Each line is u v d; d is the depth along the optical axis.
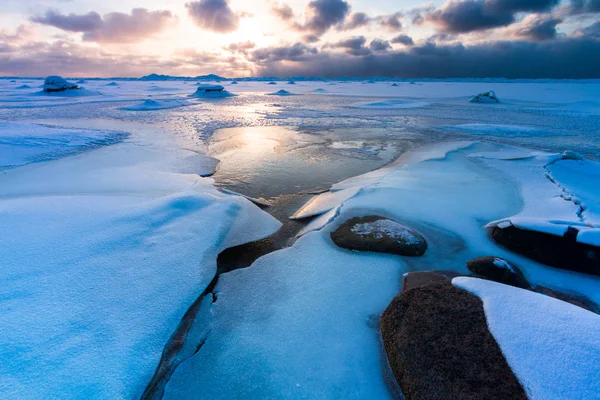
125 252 3.74
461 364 2.31
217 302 3.33
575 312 2.54
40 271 3.24
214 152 10.11
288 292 3.44
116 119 16.22
